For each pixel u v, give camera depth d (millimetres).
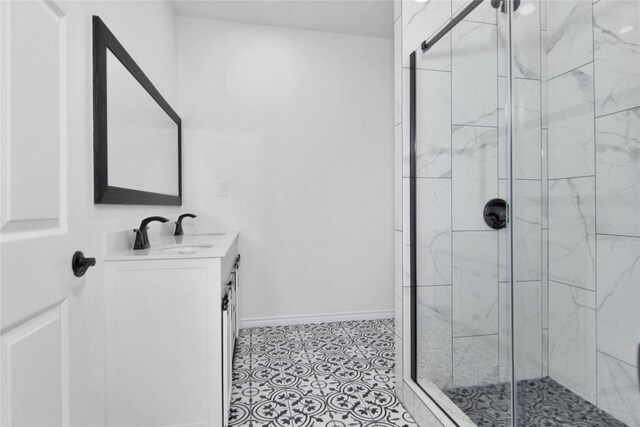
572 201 1506
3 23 755
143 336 1389
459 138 1643
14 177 789
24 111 830
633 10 1337
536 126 1529
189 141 2781
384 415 1667
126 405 1378
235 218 2861
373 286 3127
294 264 2971
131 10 1769
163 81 2385
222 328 1431
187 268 1411
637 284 1320
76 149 1121
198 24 2807
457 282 1637
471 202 1611
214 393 1425
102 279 1346
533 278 1479
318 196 3008
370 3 2629
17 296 779
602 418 1398
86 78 1230
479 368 1549
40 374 881
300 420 1618
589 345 1467
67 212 1046
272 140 2922
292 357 2295
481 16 1596
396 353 1856
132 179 1686
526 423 1412
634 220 1331
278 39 2941
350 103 3070
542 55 1564
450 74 1668
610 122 1404
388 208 3150
